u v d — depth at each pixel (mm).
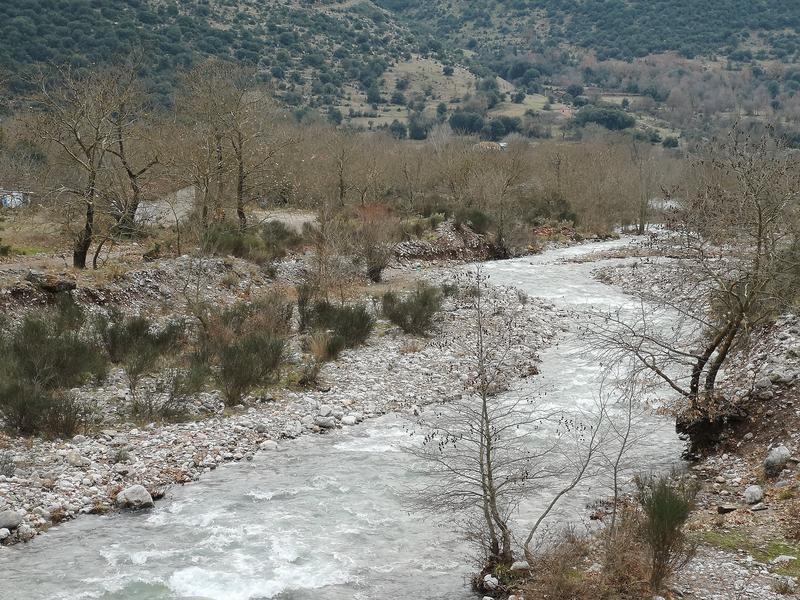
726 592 8297
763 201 12359
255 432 14031
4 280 19312
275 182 35438
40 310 19109
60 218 25672
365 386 16844
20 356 15508
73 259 24062
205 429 13859
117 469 11852
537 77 168875
